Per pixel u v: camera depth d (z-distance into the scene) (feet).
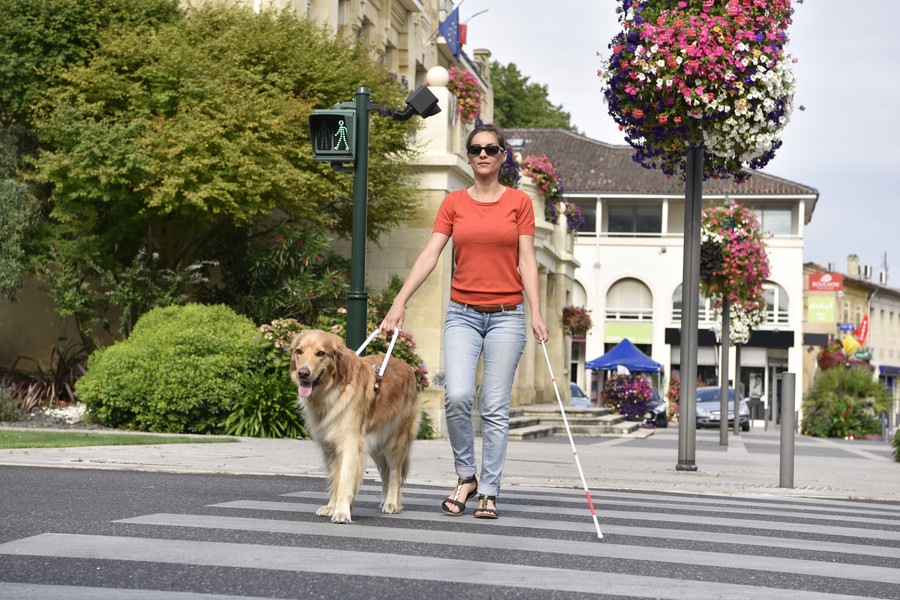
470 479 23.40
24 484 27.96
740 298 87.51
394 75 69.36
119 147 55.77
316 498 25.58
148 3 64.18
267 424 54.13
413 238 69.82
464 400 22.82
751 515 26.30
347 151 34.19
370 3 87.81
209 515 21.75
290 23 64.23
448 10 113.09
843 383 126.93
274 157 57.67
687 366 44.09
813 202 172.96
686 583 15.96
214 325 55.26
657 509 26.78
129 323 62.64
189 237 63.93
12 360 68.49
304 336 21.21
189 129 56.24
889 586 16.48
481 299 23.02
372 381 22.09
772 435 122.11
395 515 22.68
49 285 61.00
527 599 14.40
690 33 37.88
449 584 15.20
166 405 53.11
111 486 28.12
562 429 89.76
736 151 40.19
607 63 40.11
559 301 111.24
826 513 28.07
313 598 14.07
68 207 59.62
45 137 58.90
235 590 14.40
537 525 21.93
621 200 177.68
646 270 175.22
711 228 86.69
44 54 61.46
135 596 13.91
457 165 69.41
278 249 61.72
